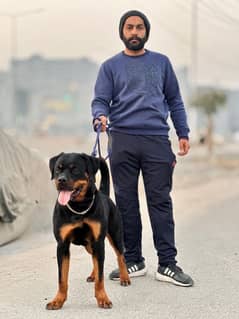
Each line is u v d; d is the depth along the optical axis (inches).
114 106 334.6
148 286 324.8
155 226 333.4
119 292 313.4
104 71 335.6
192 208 647.8
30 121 5570.9
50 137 3836.1
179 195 794.8
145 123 327.6
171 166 334.0
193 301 300.2
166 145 332.2
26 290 319.9
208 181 1045.2
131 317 275.7
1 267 370.0
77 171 280.1
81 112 6471.5
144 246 427.8
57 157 288.8
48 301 300.2
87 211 284.2
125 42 332.2
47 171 500.1
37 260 387.5
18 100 6441.9
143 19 329.7
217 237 470.9
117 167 333.7
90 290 317.4
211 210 629.9
